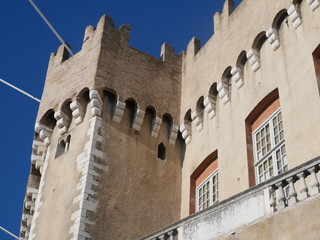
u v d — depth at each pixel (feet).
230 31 84.43
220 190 72.54
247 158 70.64
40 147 87.04
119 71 85.76
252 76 76.43
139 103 84.43
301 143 62.49
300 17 70.95
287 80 69.21
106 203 73.97
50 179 79.46
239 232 48.65
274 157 67.51
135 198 76.89
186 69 92.63
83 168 75.87
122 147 80.18
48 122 86.43
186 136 85.46
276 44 73.46
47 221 74.64
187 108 86.58
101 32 88.63
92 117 80.64
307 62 67.26
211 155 78.64
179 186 82.28
